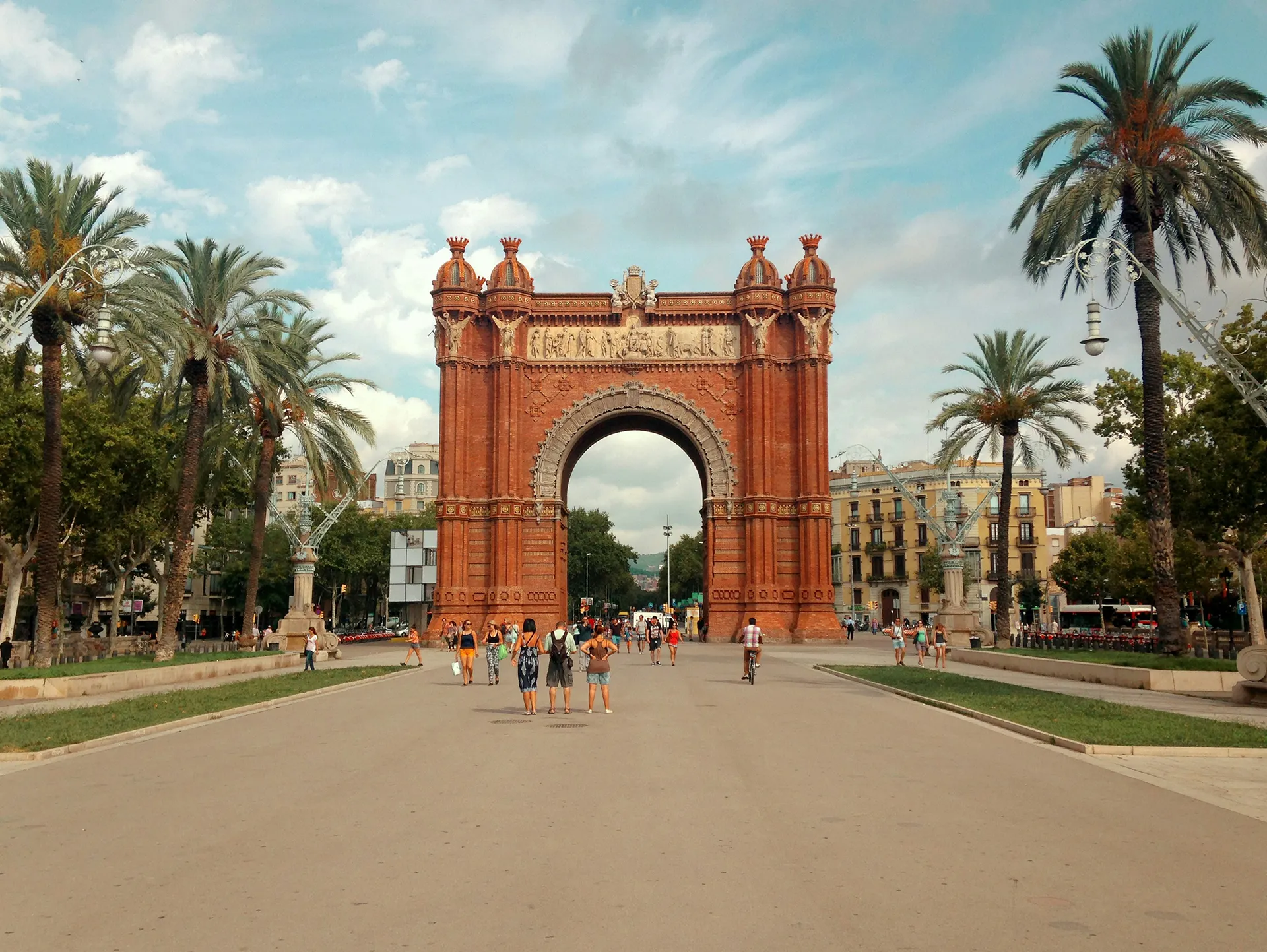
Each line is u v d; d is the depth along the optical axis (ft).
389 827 46.32
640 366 264.31
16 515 202.90
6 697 117.19
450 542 256.32
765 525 255.91
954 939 30.91
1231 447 169.99
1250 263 135.03
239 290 172.55
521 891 36.01
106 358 109.50
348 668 180.14
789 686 131.44
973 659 194.70
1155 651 198.80
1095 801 52.90
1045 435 219.41
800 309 262.47
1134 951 30.01
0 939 31.12
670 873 38.42
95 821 48.24
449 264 265.34
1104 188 134.31
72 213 144.87
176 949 30.25
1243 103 138.72
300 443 195.11
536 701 107.45
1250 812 50.31
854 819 48.08
